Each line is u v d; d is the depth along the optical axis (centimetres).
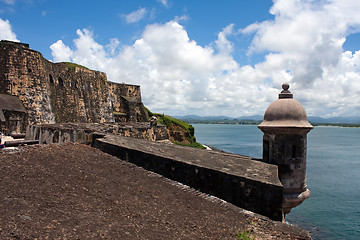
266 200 880
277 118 1190
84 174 785
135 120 6250
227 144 11962
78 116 4534
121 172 888
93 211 583
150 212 651
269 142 1228
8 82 3191
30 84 3344
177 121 8575
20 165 734
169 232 571
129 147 1091
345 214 3491
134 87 6744
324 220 3325
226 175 940
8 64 3212
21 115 3158
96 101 5159
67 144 1030
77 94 4591
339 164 6825
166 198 773
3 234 422
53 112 3844
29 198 570
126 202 674
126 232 525
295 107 1189
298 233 691
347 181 5000
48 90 3694
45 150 903
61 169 778
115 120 5822
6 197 550
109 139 1173
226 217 741
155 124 3238
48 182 672
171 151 1232
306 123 1176
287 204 1166
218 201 855
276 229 710
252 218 770
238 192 923
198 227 634
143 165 1054
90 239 470
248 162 1184
